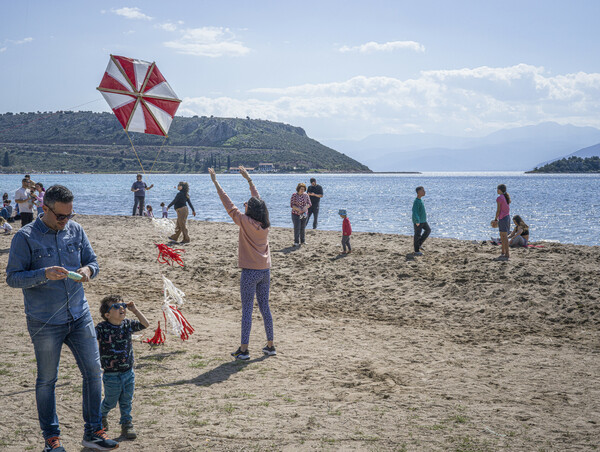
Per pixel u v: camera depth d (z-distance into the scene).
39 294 3.77
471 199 57.38
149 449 3.94
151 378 5.56
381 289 10.17
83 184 105.19
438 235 25.31
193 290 10.23
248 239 6.26
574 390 5.26
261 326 7.86
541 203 49.94
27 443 4.04
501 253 12.85
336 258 12.72
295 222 14.46
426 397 5.07
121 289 10.02
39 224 3.85
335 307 9.16
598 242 23.31
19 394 4.97
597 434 4.19
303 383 5.46
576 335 7.41
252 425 4.37
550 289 9.42
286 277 11.18
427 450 3.91
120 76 6.29
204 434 4.19
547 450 3.91
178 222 15.12
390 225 28.81
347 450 3.91
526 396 5.10
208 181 139.62
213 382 5.45
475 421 4.46
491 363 6.19
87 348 3.95
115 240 15.58
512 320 8.22
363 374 5.77
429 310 8.88
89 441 3.93
